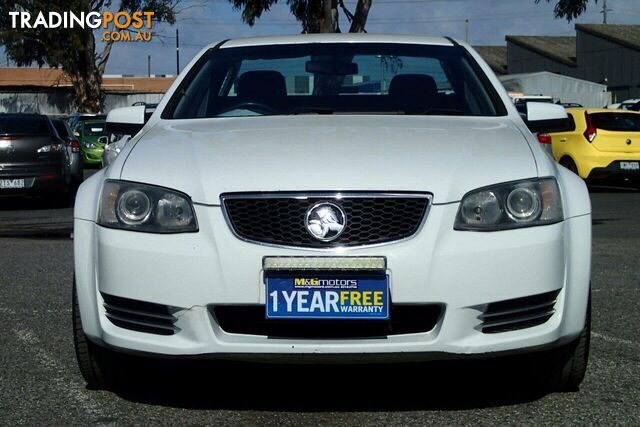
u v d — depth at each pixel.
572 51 74.94
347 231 3.90
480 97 5.25
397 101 5.24
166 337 4.00
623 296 7.02
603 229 11.66
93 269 4.16
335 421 4.15
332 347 3.89
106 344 4.15
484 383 4.70
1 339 5.72
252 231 3.93
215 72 5.50
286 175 3.97
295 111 5.18
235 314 3.99
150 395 4.55
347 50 5.61
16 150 15.22
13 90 54.19
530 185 4.04
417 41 5.75
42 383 4.76
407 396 4.51
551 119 5.26
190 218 3.97
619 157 17.81
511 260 3.93
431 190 3.93
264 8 31.88
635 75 65.19
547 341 4.05
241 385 4.71
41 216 14.09
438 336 3.90
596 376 4.80
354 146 4.24
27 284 7.64
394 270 3.85
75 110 51.91
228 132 4.59
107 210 4.11
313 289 3.87
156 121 5.14
